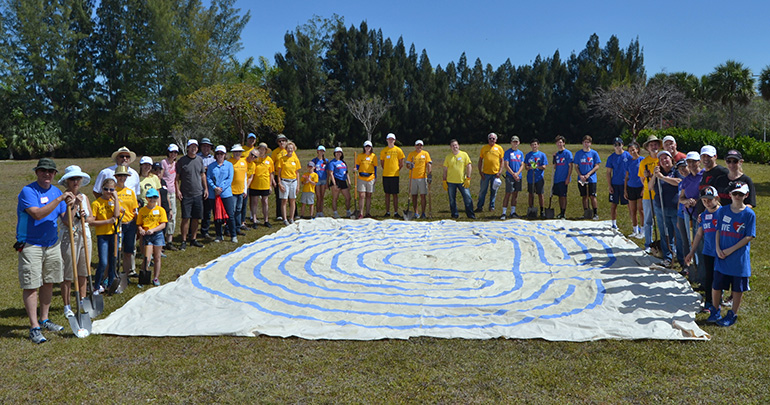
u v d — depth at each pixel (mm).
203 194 10789
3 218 14281
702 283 7234
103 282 7832
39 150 45219
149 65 47219
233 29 49125
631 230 11203
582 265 8438
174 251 10250
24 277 5773
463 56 60781
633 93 39656
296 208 15344
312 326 6094
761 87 30328
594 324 5895
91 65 48031
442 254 9406
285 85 50844
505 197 13148
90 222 7133
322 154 13789
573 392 4535
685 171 7617
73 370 5090
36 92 46750
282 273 8281
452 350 5422
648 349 5328
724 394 4441
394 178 13805
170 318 6387
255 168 12492
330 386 4727
